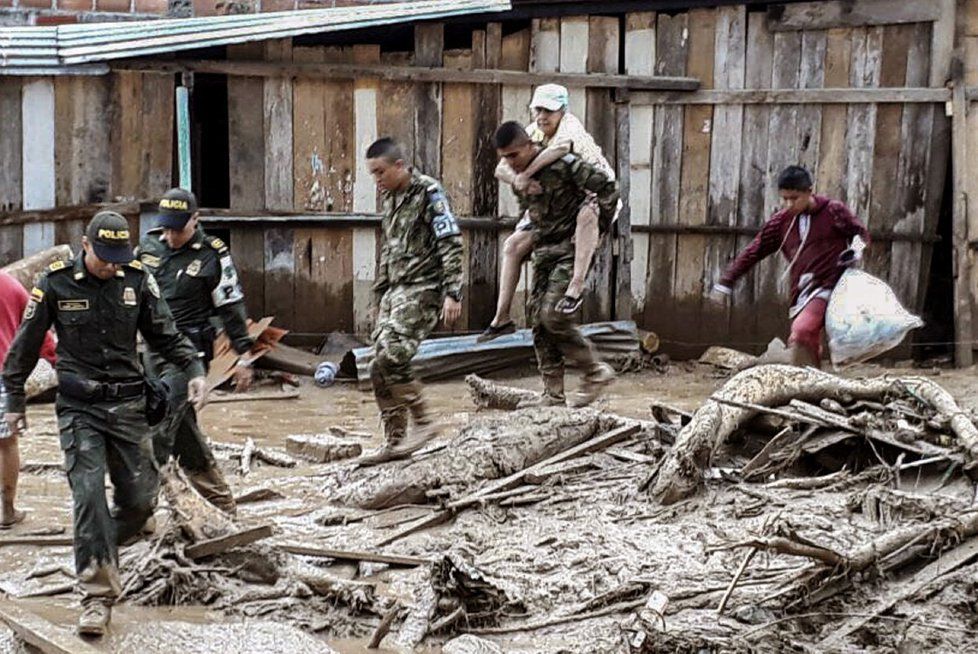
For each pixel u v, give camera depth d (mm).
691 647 5742
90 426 6098
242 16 12430
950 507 7008
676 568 6715
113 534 6047
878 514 7176
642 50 13094
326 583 6469
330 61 12766
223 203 13938
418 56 12867
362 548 7211
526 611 6309
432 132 12922
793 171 9805
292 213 12773
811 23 12664
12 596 6508
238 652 5840
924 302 12969
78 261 6113
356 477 8445
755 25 12852
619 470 8266
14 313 7375
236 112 12578
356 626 6199
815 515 7254
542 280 9469
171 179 12461
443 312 8898
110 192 12227
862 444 7977
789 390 8359
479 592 6246
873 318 9742
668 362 13016
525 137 9141
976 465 7504
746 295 13094
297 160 12758
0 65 11398
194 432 7379
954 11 12258
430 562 6828
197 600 6477
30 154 11836
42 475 8625
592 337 12688
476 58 12977
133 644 5910
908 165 12578
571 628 6137
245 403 11188
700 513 7512
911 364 12750
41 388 10805
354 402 11375
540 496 7820
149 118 12297
